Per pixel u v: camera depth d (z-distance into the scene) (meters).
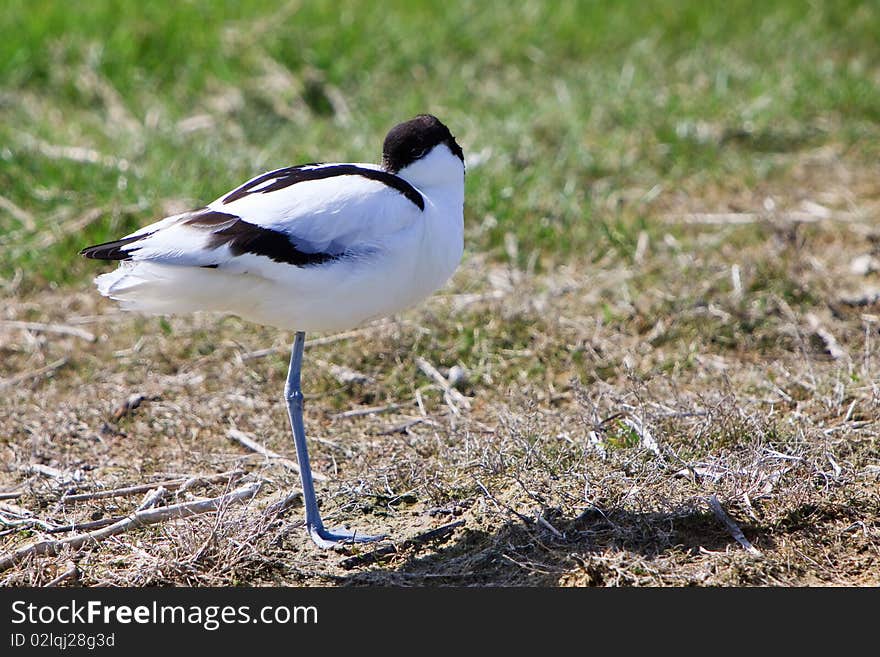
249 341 9.98
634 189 12.54
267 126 13.61
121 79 14.11
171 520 7.50
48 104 13.80
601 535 7.11
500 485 7.67
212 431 8.81
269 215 6.84
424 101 14.00
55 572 7.07
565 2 16.45
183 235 6.72
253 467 8.27
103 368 9.69
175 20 15.02
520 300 10.21
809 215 11.79
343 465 8.23
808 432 7.89
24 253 10.95
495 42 15.42
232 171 12.05
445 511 7.50
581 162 12.69
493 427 8.55
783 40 15.70
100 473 8.21
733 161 12.96
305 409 9.05
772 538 7.02
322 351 9.79
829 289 10.33
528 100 14.10
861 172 12.81
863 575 6.77
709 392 8.68
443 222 7.35
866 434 7.96
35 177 11.87
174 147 12.63
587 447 7.86
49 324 10.27
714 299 10.09
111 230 11.15
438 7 16.09
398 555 7.15
